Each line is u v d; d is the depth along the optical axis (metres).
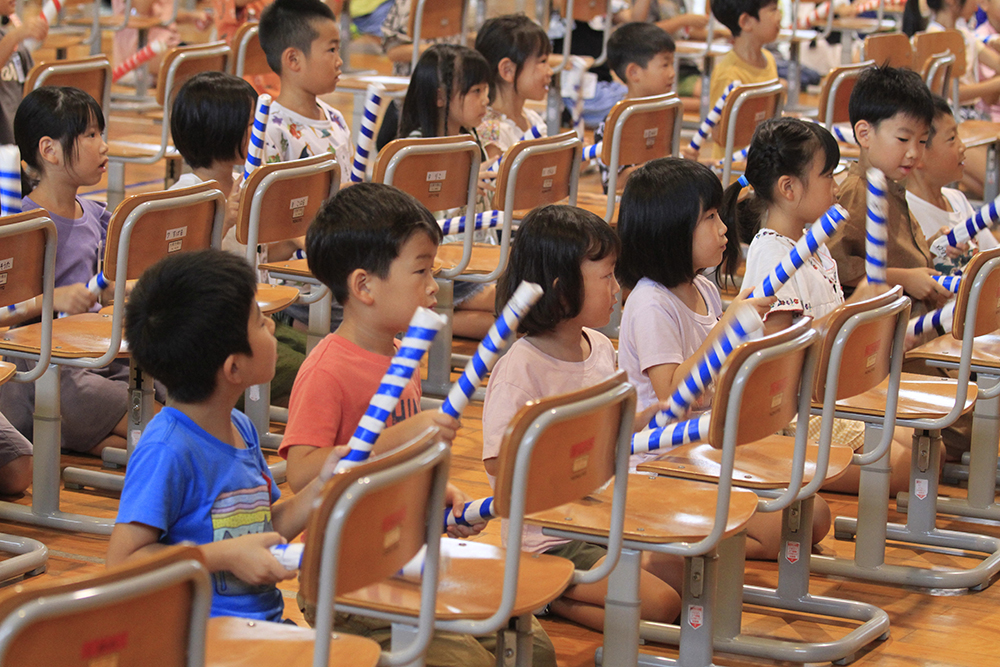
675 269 5.67
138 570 2.67
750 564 6.55
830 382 5.04
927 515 6.80
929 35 13.45
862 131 7.96
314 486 4.13
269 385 8.04
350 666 3.42
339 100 20.47
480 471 7.72
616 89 16.48
